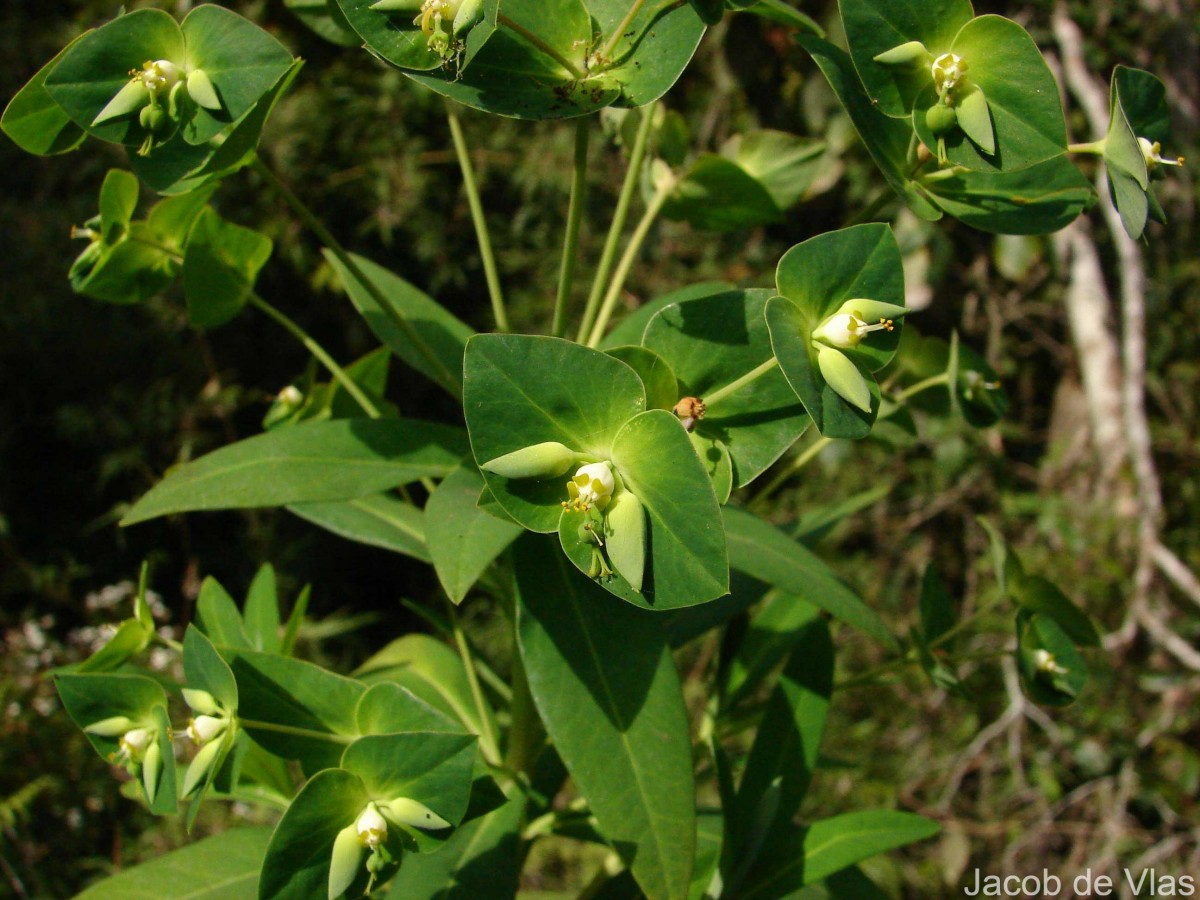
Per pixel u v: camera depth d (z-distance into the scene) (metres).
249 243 0.22
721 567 0.16
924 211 0.18
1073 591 0.56
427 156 0.62
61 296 0.67
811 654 0.23
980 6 0.58
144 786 0.18
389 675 0.26
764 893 0.22
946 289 0.62
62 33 0.65
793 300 0.16
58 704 0.59
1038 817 0.54
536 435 0.16
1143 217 0.17
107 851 0.57
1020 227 0.18
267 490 0.19
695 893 0.22
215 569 0.71
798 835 0.22
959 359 0.23
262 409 0.70
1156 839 0.53
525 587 0.19
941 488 0.61
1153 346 0.62
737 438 0.17
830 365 0.16
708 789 0.50
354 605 0.73
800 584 0.20
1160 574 0.57
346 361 0.69
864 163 0.57
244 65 0.17
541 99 0.17
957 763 0.56
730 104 0.59
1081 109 0.58
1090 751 0.54
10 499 0.69
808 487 0.63
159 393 0.68
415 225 0.63
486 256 0.22
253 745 0.22
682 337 0.17
